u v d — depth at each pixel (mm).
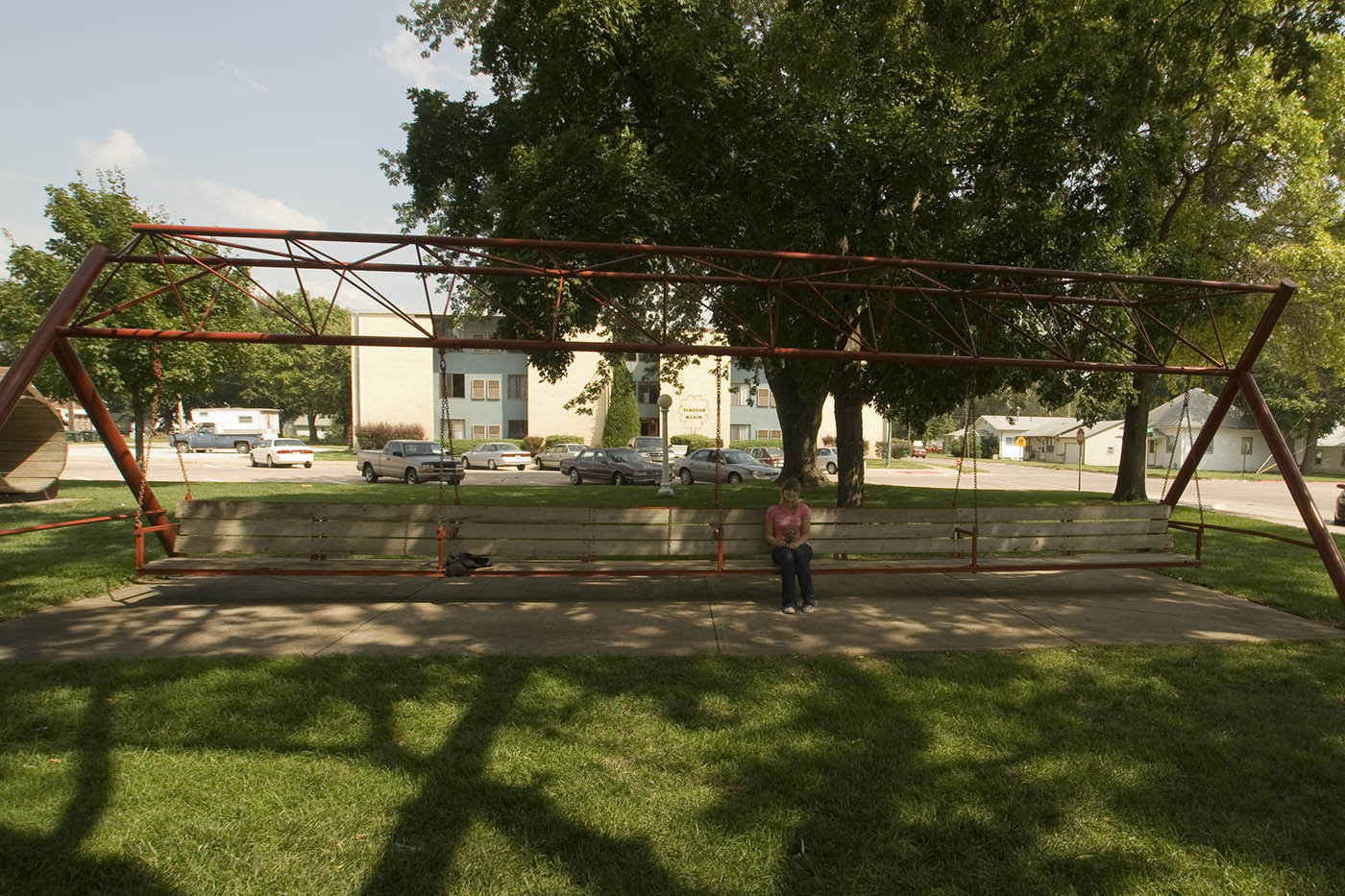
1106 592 8234
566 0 11688
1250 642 6168
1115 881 3047
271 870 3070
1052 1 10703
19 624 6531
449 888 2957
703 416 44688
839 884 3010
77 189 18062
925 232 12008
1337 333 17391
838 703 4754
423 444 27828
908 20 10711
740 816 3469
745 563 8656
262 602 7457
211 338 6738
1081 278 7359
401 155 18141
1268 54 10547
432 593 7984
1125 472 19047
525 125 14023
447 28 17766
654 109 12953
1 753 4012
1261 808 3594
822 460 39438
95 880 3002
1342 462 57562
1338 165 17375
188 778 3762
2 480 16062
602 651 5812
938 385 13461
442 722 4426
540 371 15273
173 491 19516
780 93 11711
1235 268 17953
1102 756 4070
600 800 3596
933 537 8234
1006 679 5219
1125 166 11836
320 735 4250
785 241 11133
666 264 7277
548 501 18531
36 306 17609
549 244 6891
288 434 93188
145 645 5895
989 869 3111
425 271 6969
